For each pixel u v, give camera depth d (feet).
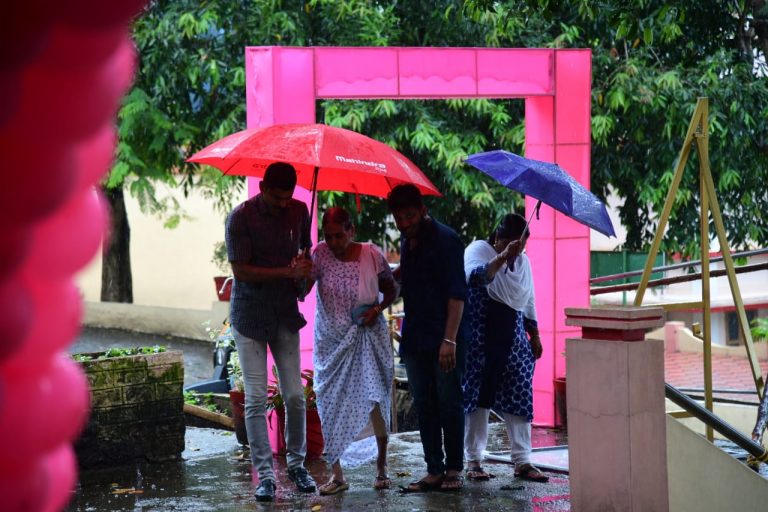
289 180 26.07
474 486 27.91
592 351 21.38
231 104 58.39
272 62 31.50
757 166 54.80
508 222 28.19
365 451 28.02
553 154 35.68
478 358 28.53
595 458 21.43
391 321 35.81
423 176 27.50
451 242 26.12
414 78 33.12
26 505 6.87
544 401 37.06
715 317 87.35
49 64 5.96
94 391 29.96
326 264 27.12
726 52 53.83
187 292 108.27
